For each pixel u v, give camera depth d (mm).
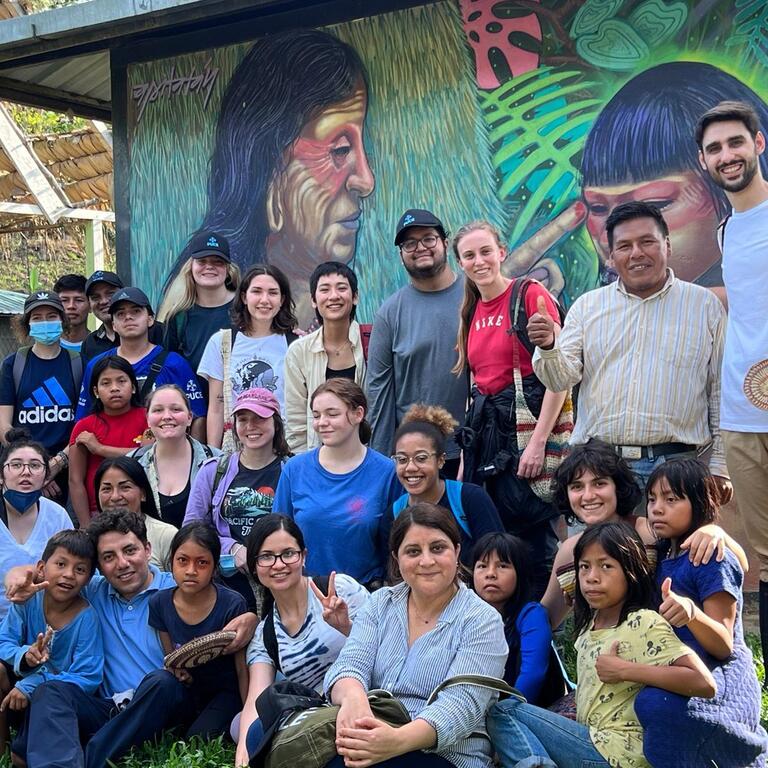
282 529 2869
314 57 4895
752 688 2400
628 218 2975
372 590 3156
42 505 3545
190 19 4805
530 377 3240
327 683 2584
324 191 4891
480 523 3039
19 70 5785
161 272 5359
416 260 3535
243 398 3453
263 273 3904
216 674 3025
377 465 3244
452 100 4559
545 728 2459
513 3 4398
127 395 3904
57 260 12172
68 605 3141
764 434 2857
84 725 2969
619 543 2463
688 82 4059
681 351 2969
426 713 2393
